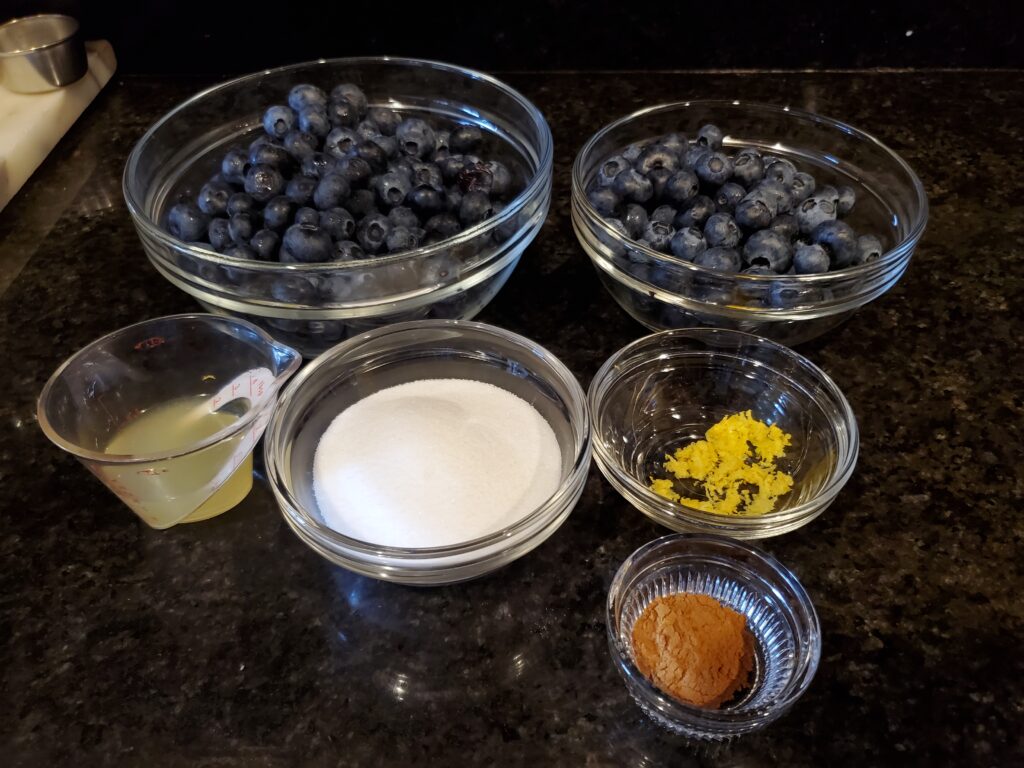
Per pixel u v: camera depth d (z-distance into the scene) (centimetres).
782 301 91
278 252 95
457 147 112
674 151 105
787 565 83
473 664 76
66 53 137
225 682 75
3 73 136
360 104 111
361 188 97
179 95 150
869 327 108
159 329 91
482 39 147
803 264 96
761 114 115
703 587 81
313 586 82
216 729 72
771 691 72
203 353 94
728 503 89
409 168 101
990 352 104
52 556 85
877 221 110
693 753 70
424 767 70
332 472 85
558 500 73
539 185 94
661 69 151
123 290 114
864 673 75
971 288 113
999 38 147
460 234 88
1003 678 75
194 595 81
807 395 96
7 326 109
